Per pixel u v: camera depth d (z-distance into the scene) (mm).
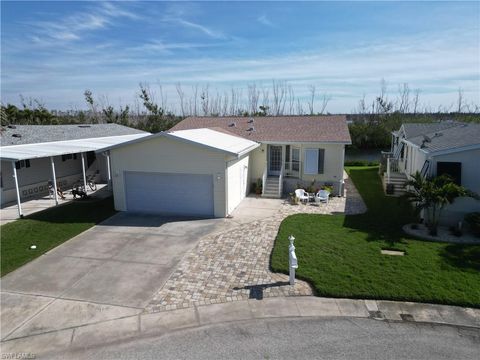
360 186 24797
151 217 17297
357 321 8547
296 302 9430
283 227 15312
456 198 14898
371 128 46625
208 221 16562
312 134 22812
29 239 14242
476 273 10672
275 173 23359
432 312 8859
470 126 21141
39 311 9180
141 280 10789
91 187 24359
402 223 15875
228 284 10453
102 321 8719
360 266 11258
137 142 17344
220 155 16594
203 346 7727
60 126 30406
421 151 17391
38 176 23062
